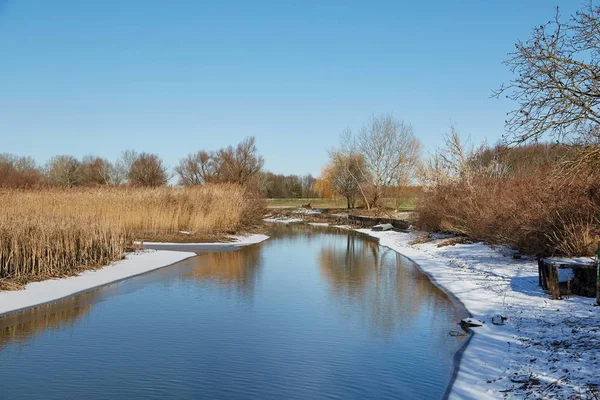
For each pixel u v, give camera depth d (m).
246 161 69.69
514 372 8.62
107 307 14.70
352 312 14.25
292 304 15.28
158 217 34.28
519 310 13.08
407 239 35.56
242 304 15.26
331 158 68.00
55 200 32.56
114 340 11.48
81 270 19.94
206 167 83.81
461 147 32.97
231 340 11.53
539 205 18.23
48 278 18.08
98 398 8.23
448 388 8.41
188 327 12.62
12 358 10.23
